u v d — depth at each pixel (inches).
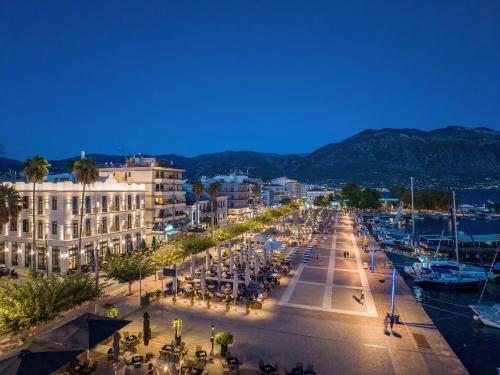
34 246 2042.3
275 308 1450.5
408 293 1695.4
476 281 2144.4
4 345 1077.1
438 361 1019.3
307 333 1201.4
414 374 944.9
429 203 7691.9
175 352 992.2
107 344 1077.8
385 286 1814.7
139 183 3097.9
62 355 767.7
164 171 3277.6
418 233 4931.1
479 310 1641.2
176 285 1556.3
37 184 2170.3
